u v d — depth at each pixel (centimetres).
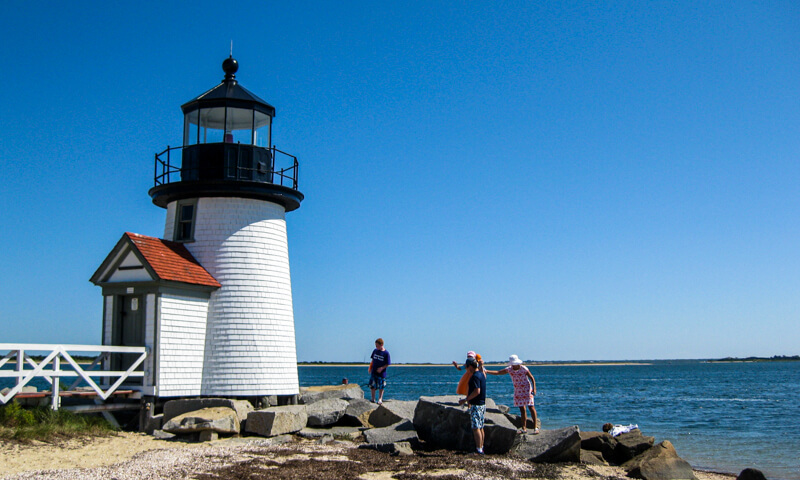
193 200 1970
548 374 16388
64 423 1539
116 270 1845
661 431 3088
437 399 1833
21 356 1494
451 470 1325
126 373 1697
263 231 1986
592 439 1734
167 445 1510
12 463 1236
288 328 2012
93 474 1164
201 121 2009
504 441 1520
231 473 1217
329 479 1214
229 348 1873
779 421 3575
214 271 1914
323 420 1738
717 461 2217
